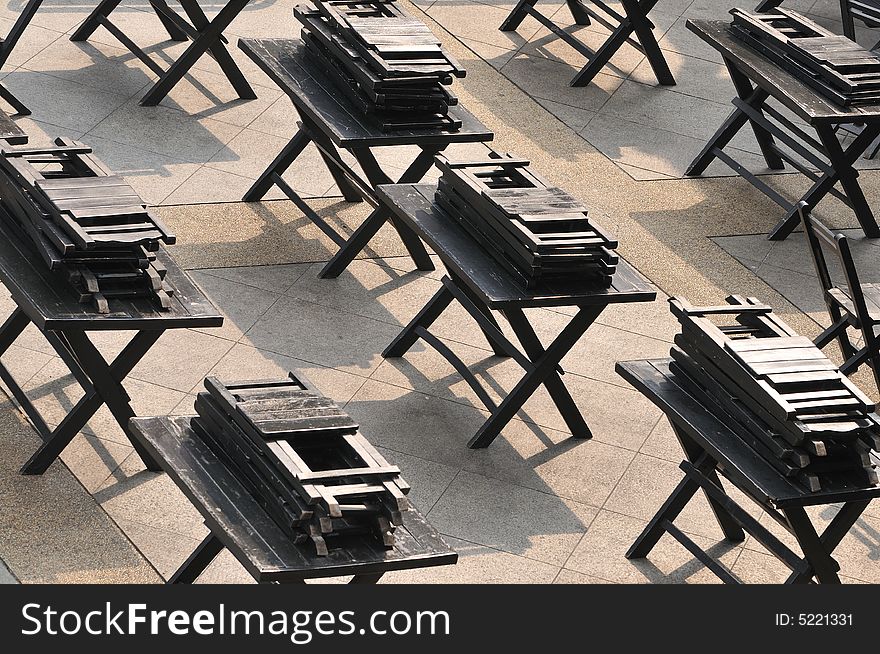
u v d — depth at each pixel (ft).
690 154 54.54
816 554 29.12
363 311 41.86
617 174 52.21
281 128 52.34
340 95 41.22
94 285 29.25
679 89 59.98
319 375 38.45
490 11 65.26
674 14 67.41
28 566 30.04
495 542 32.86
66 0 60.23
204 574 30.66
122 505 32.35
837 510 35.55
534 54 61.46
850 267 36.24
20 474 32.65
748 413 29.37
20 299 29.45
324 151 44.55
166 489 33.09
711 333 30.42
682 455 36.99
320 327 40.73
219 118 52.31
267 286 42.34
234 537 24.45
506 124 54.90
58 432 32.50
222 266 43.01
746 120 52.06
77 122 50.21
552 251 32.76
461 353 40.40
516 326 35.22
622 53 62.69
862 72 45.47
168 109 52.37
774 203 51.57
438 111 40.27
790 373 29.09
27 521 31.32
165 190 46.78
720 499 31.04
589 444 37.04
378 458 25.49
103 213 29.84
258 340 39.65
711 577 32.53
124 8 60.29
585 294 33.22
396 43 40.09
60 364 37.32
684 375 31.45
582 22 64.69
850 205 48.37
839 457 28.60
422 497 34.09
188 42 58.18
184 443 27.20
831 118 43.21
